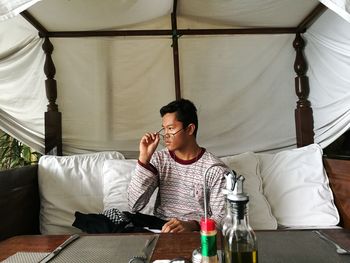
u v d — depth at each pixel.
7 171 1.50
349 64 1.81
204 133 2.14
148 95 2.13
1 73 1.99
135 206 1.39
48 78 1.96
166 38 2.13
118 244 0.87
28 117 2.04
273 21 2.05
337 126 1.96
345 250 0.78
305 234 0.92
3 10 1.10
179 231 1.04
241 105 2.15
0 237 1.42
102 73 2.09
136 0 1.74
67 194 1.75
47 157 1.85
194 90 2.13
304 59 2.11
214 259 0.58
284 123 2.17
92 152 2.10
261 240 0.87
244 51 2.14
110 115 2.10
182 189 1.38
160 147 2.06
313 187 1.74
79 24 1.93
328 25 1.87
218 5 1.89
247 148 2.15
